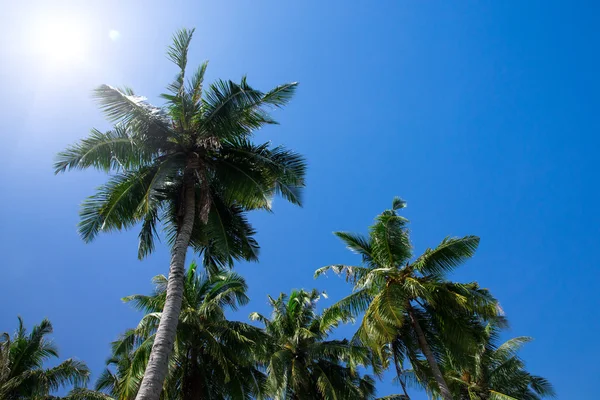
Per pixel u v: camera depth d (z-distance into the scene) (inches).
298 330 968.3
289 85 600.4
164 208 637.9
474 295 706.2
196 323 781.9
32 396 742.5
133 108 564.7
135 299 829.8
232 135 602.5
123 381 765.9
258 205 615.2
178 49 608.4
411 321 753.6
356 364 926.4
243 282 904.3
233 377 785.6
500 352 978.1
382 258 781.9
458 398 930.1
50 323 902.4
